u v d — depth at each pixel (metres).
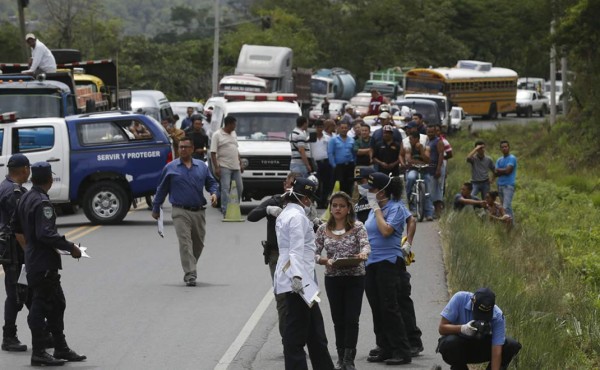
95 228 68.31
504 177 73.19
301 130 73.12
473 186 73.88
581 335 39.25
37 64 86.56
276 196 35.16
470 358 30.14
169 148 71.25
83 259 55.12
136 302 43.72
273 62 159.12
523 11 171.62
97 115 70.75
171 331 38.47
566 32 129.50
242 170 75.12
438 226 67.88
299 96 172.50
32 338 33.59
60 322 34.09
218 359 34.50
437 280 48.72
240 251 57.62
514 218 74.31
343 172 76.50
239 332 38.31
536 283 49.66
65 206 77.31
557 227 74.12
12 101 79.62
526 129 162.88
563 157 128.50
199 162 48.34
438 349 30.08
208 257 55.62
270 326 39.34
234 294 45.47
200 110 148.50
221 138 71.62
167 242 61.62
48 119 69.81
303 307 30.28
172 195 47.84
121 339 37.25
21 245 34.28
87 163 69.81
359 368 33.75
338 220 32.53
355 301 32.53
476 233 60.09
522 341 34.09
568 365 34.47
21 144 69.19
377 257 34.09
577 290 49.31
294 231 30.17
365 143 76.12
